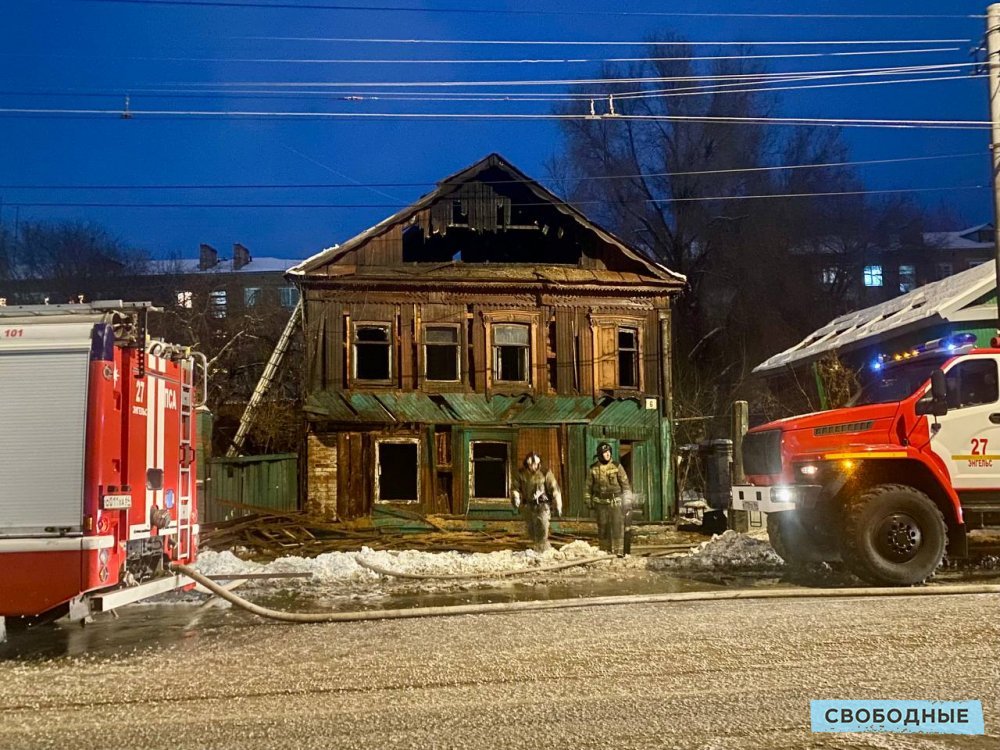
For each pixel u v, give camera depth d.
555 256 22.42
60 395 7.32
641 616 8.31
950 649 6.73
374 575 11.75
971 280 20.27
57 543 7.10
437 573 11.98
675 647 7.00
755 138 41.22
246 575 10.45
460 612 8.72
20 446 7.26
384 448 19.91
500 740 4.93
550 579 11.34
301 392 20.69
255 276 46.06
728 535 13.51
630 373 21.11
